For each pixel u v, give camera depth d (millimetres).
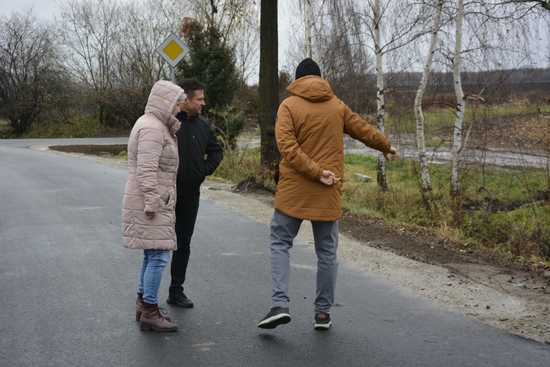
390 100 14656
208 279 6355
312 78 4773
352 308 5465
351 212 10836
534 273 6863
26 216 10062
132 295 5766
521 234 9039
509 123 11148
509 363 4230
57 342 4570
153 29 47969
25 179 15570
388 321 5109
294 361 4246
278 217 4797
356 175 18016
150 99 4789
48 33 52719
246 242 8156
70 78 52781
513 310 5422
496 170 11477
